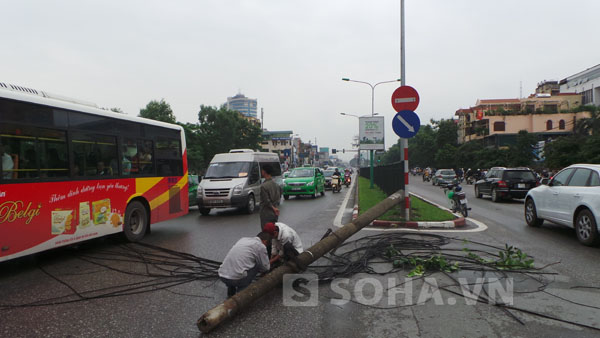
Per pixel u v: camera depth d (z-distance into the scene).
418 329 3.79
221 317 3.81
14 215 5.86
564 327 3.78
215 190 13.11
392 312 4.23
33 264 6.61
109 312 4.35
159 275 5.75
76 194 7.01
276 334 3.72
